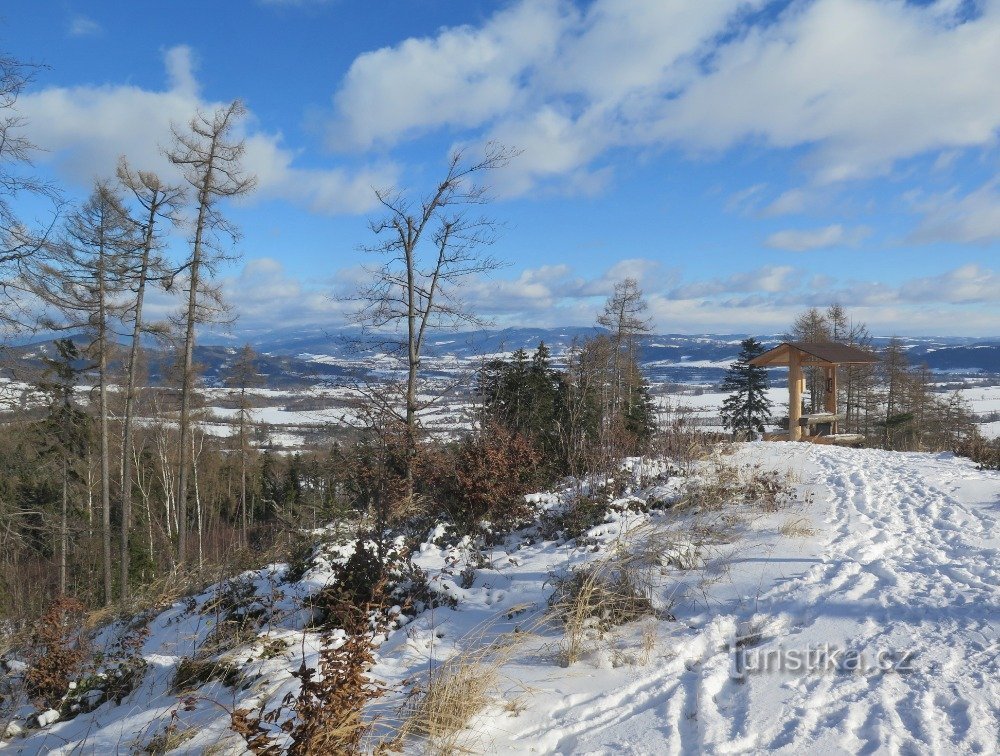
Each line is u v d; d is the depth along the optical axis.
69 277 16.75
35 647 5.83
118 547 23.06
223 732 4.07
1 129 10.98
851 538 7.90
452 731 3.75
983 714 3.75
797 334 35.78
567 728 3.88
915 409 31.53
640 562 6.86
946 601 5.60
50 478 24.23
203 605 7.02
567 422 14.31
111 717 4.93
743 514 9.09
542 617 5.63
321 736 3.27
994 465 13.59
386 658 5.09
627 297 27.14
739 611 5.60
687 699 4.16
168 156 18.25
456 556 8.05
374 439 7.66
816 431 22.17
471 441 9.44
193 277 19.19
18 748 4.71
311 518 10.09
